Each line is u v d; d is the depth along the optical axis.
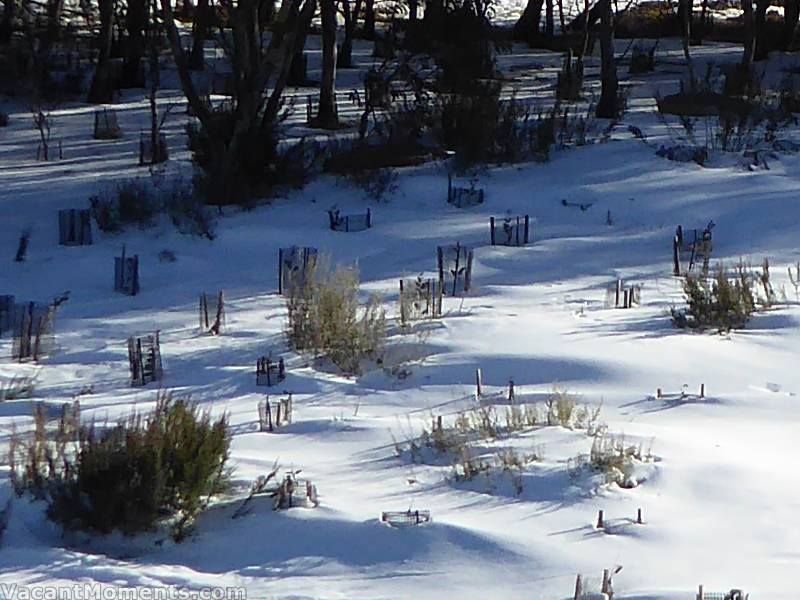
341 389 15.08
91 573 9.39
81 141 36.44
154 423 10.66
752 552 9.66
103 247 25.03
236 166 28.16
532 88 43.06
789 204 26.83
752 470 11.43
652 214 26.66
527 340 16.89
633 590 8.88
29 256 24.50
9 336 18.36
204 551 10.02
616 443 11.99
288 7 29.08
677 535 9.96
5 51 45.88
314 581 9.30
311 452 12.52
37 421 11.90
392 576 9.34
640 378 15.09
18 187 30.38
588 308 19.39
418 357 16.23
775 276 21.34
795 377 15.28
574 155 30.91
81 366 16.56
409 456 12.12
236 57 28.91
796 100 35.94
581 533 10.01
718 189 28.02
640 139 32.12
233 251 24.80
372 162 29.75
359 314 18.83
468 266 20.88
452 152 31.00
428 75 37.34
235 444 12.70
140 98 43.59
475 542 9.71
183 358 16.86
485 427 12.73
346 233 25.73
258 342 17.62
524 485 11.00
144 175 31.28
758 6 50.34
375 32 59.47
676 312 18.38
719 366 15.66
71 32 51.53
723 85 39.59
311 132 36.03
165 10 29.12
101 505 10.10
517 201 27.81
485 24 42.28
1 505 10.62
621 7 70.62
